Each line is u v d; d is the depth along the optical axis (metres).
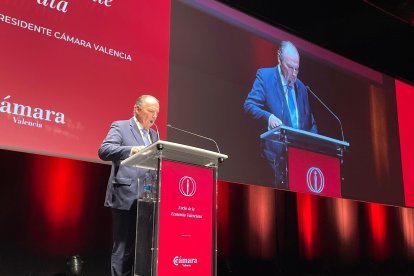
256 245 3.75
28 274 2.73
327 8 4.81
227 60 3.86
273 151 3.91
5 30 2.80
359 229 4.41
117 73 3.18
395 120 5.02
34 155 2.89
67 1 3.09
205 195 1.95
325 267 4.09
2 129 2.66
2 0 2.83
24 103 2.77
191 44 3.66
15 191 2.79
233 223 3.67
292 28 4.77
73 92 2.96
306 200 4.12
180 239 1.82
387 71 5.17
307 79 4.40
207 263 1.88
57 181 2.94
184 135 3.41
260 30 4.18
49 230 2.85
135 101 3.20
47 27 2.96
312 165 4.14
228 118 3.71
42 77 2.87
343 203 4.36
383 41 5.35
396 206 4.72
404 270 4.66
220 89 3.73
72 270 2.67
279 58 4.24
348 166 4.42
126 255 2.38
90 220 3.00
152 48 3.42
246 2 4.36
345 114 4.57
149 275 1.76
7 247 2.70
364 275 4.33
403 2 4.73
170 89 3.43
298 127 4.15
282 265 3.85
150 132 3.16
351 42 5.20
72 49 3.03
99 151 2.86
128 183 2.54
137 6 3.43
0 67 2.73
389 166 4.77
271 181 3.82
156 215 1.77
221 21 3.92
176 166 1.89
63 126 2.88
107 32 3.22
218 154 1.94
